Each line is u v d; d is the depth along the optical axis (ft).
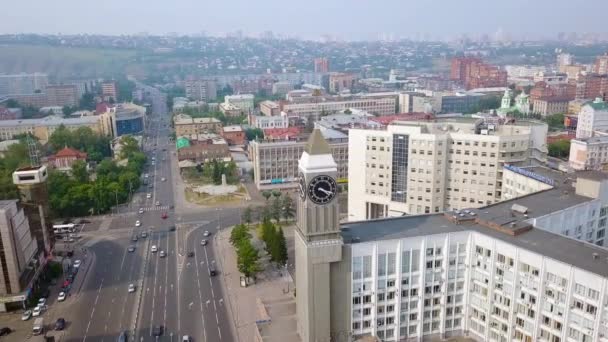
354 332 465.47
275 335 485.97
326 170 424.87
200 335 533.96
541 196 561.84
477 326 478.59
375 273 454.81
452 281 479.82
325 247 432.25
